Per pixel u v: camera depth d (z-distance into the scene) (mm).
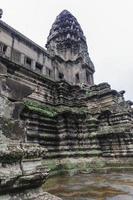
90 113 22297
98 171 17859
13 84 4539
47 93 22578
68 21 36188
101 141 20766
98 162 18672
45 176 4234
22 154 3820
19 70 19016
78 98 25781
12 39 23812
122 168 17953
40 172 4156
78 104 24578
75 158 18359
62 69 30828
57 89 23891
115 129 20062
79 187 11273
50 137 18359
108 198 8648
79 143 19766
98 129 21125
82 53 32750
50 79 23094
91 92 25531
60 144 18875
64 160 17672
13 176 3459
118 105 22953
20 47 24578
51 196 4215
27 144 4281
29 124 16375
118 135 19750
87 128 20578
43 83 22312
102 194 9438
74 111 20344
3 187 3309
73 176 15844
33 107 17594
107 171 17875
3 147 3598
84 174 16844
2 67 4445
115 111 22094
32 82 20609
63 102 23094
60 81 24406
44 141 17547
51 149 17938
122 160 18828
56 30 36031
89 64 33750
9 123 4051
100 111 22641
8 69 17750
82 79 30594
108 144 20281
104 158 19906
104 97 24234
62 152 18312
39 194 4066
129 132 19422
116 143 19844
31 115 16844
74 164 17406
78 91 26375
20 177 3641
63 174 16609
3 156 3438
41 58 27516
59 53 32656
